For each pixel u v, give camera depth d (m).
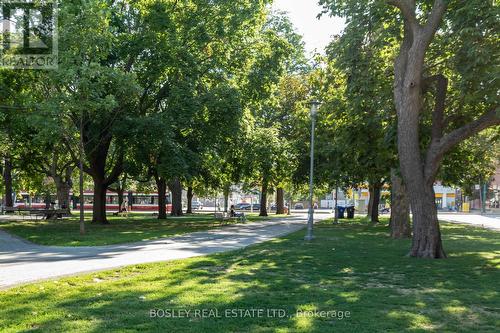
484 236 25.81
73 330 6.38
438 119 15.92
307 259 14.26
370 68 17.97
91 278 10.46
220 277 10.79
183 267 12.19
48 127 19.88
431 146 15.57
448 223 41.78
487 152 31.34
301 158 37.47
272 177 40.84
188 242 19.34
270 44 33.03
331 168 31.00
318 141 29.41
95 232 23.34
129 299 8.33
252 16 30.38
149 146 26.14
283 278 10.80
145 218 41.72
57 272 11.05
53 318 6.98
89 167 31.66
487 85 14.40
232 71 32.16
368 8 17.14
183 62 27.97
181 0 30.17
